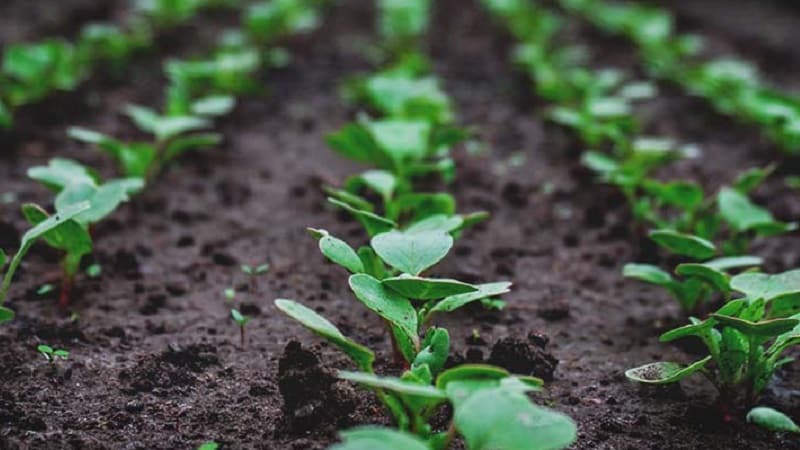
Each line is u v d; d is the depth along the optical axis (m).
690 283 0.56
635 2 1.37
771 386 0.54
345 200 0.61
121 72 0.96
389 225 0.54
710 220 0.63
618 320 0.59
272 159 0.77
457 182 0.73
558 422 0.44
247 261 0.63
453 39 1.17
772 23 1.31
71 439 0.49
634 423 0.51
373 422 0.50
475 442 0.43
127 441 0.49
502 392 0.44
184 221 0.67
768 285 0.50
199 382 0.53
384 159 0.65
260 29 1.03
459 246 0.65
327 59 1.06
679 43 1.06
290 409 0.50
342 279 0.62
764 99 0.79
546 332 0.58
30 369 0.53
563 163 0.78
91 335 0.56
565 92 0.87
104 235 0.65
